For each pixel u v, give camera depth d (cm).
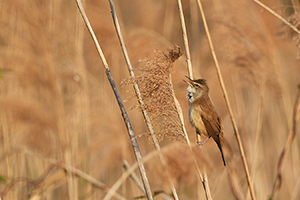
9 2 1090
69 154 1071
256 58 980
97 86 1251
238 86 1200
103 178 1184
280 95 1146
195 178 857
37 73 1078
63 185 1146
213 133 862
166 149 827
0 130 1058
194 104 880
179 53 627
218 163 1059
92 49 1258
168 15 1502
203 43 1250
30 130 1068
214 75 1264
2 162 1085
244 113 1247
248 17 1061
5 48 1084
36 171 1118
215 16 1118
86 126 1141
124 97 1230
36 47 1102
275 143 1277
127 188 1182
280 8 922
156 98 615
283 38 854
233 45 991
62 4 1302
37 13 1116
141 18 1563
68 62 1166
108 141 1130
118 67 1247
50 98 1104
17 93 1076
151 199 669
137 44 1067
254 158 941
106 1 1315
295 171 1202
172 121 633
